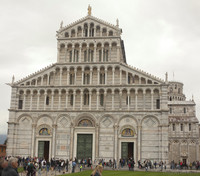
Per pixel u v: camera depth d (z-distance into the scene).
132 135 72.69
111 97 75.31
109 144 72.88
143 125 72.69
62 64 78.06
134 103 74.56
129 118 73.44
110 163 69.50
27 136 75.62
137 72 75.44
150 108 73.62
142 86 74.25
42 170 60.56
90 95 75.56
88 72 78.06
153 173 54.44
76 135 74.38
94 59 77.31
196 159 124.00
